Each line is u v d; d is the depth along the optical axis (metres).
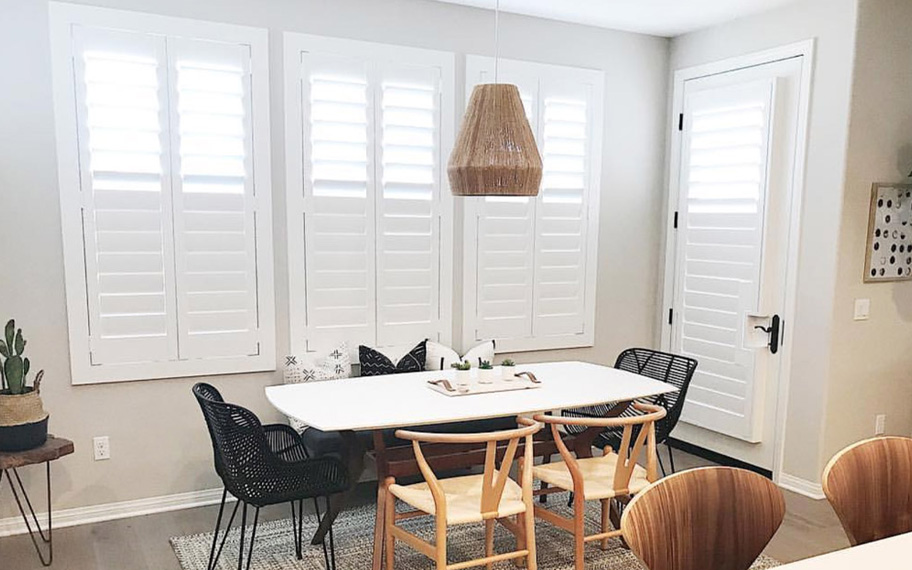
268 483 2.68
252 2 3.53
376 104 3.86
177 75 3.40
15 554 3.05
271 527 3.39
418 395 2.98
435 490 2.42
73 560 3.01
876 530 1.73
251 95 3.56
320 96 3.72
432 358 3.94
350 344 3.92
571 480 2.82
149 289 3.42
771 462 4.09
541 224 4.43
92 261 3.30
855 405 3.86
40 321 3.24
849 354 3.80
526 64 4.27
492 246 4.29
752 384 4.13
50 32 3.14
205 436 3.62
